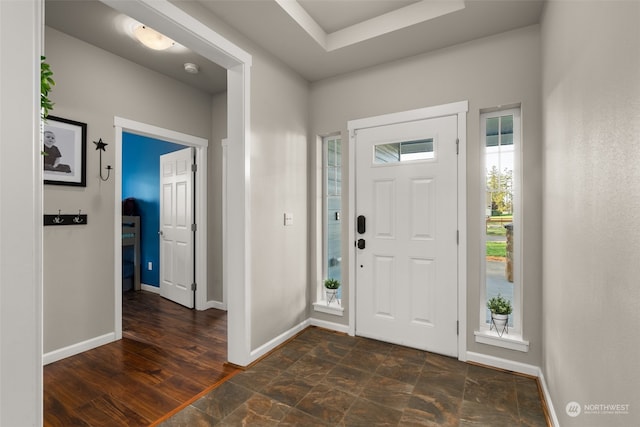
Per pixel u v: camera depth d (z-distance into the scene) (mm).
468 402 1846
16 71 799
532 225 2133
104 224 2660
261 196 2459
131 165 4766
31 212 822
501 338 2227
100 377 2123
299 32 2270
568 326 1392
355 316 2861
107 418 1700
